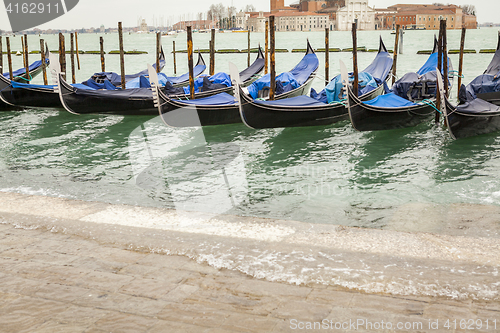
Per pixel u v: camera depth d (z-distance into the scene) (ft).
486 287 10.36
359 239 13.10
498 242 12.74
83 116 56.39
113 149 40.68
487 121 43.75
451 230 16.92
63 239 13.62
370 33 442.09
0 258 12.41
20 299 10.30
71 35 85.35
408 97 53.11
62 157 38.04
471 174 32.27
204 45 265.95
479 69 103.14
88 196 27.55
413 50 183.73
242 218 14.79
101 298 10.34
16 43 296.51
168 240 13.33
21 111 59.67
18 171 33.81
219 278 11.16
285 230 13.87
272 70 52.34
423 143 41.93
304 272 11.30
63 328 9.13
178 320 9.37
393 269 11.30
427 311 9.50
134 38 415.44
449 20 484.74
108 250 12.85
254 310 9.71
